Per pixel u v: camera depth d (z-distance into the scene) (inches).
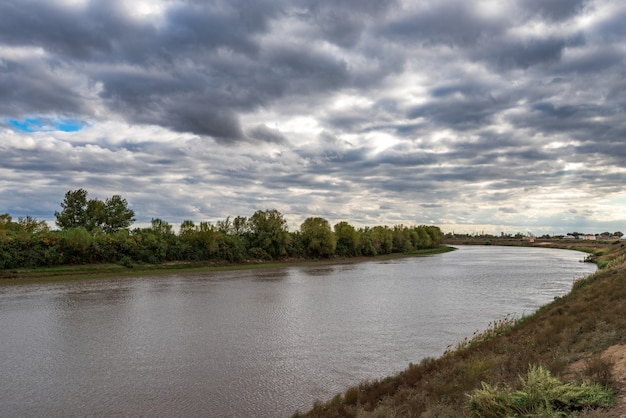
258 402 664.4
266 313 1374.3
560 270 2783.0
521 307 1423.5
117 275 2618.1
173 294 1823.3
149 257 3019.2
